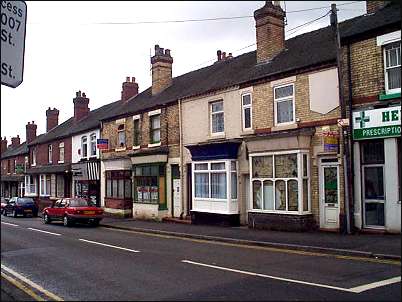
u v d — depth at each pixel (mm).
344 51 14508
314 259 10305
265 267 9375
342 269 9000
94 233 18141
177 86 25000
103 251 12578
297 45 18906
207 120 19938
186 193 21266
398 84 13195
